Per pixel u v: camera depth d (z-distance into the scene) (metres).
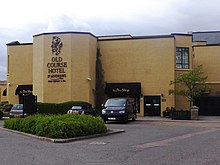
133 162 10.58
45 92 39.31
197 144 14.88
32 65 44.62
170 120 32.91
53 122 17.19
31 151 12.77
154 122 30.23
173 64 39.94
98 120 19.28
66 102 37.91
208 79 44.44
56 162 10.55
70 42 38.97
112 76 41.38
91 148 13.65
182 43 41.19
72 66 38.84
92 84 40.25
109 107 29.00
